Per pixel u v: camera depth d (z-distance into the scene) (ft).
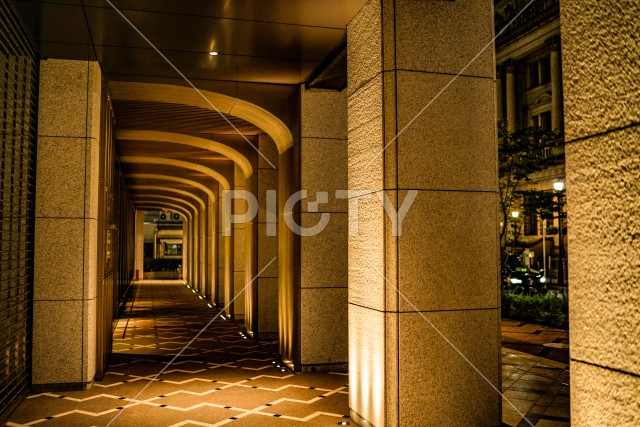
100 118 26.58
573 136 7.11
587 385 6.81
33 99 23.32
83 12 19.47
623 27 6.34
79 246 23.91
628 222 6.25
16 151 20.92
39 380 23.40
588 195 6.84
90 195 24.06
